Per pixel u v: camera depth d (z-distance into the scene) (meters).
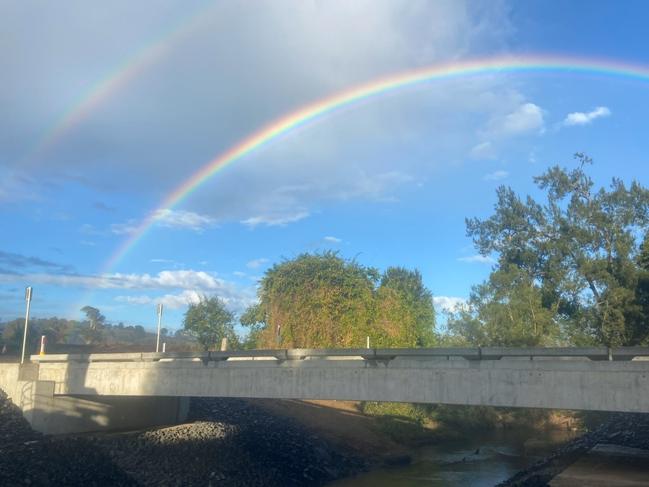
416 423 51.38
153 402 36.75
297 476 32.41
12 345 55.47
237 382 28.42
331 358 26.70
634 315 51.47
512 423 61.91
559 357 22.47
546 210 63.50
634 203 58.22
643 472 25.75
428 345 61.94
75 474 25.20
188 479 27.72
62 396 32.66
